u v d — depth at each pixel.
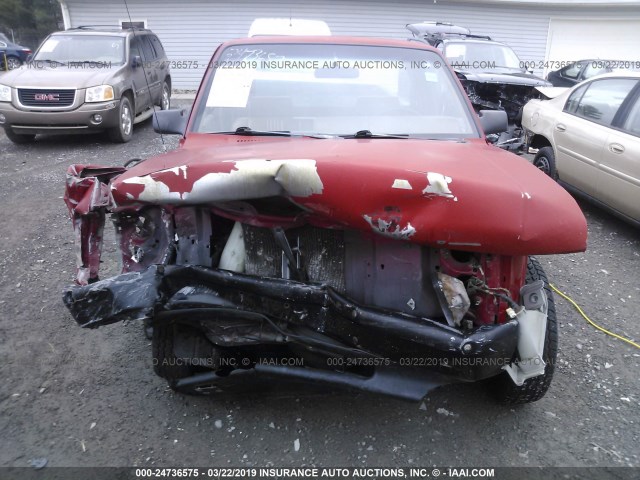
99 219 2.81
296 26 6.20
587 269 5.15
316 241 2.59
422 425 2.95
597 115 6.32
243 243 2.66
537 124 7.44
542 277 3.04
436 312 2.53
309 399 3.12
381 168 2.25
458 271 2.51
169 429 2.88
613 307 4.40
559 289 4.68
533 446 2.82
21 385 3.20
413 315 2.41
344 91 3.73
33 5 48.09
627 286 4.80
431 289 2.52
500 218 2.17
